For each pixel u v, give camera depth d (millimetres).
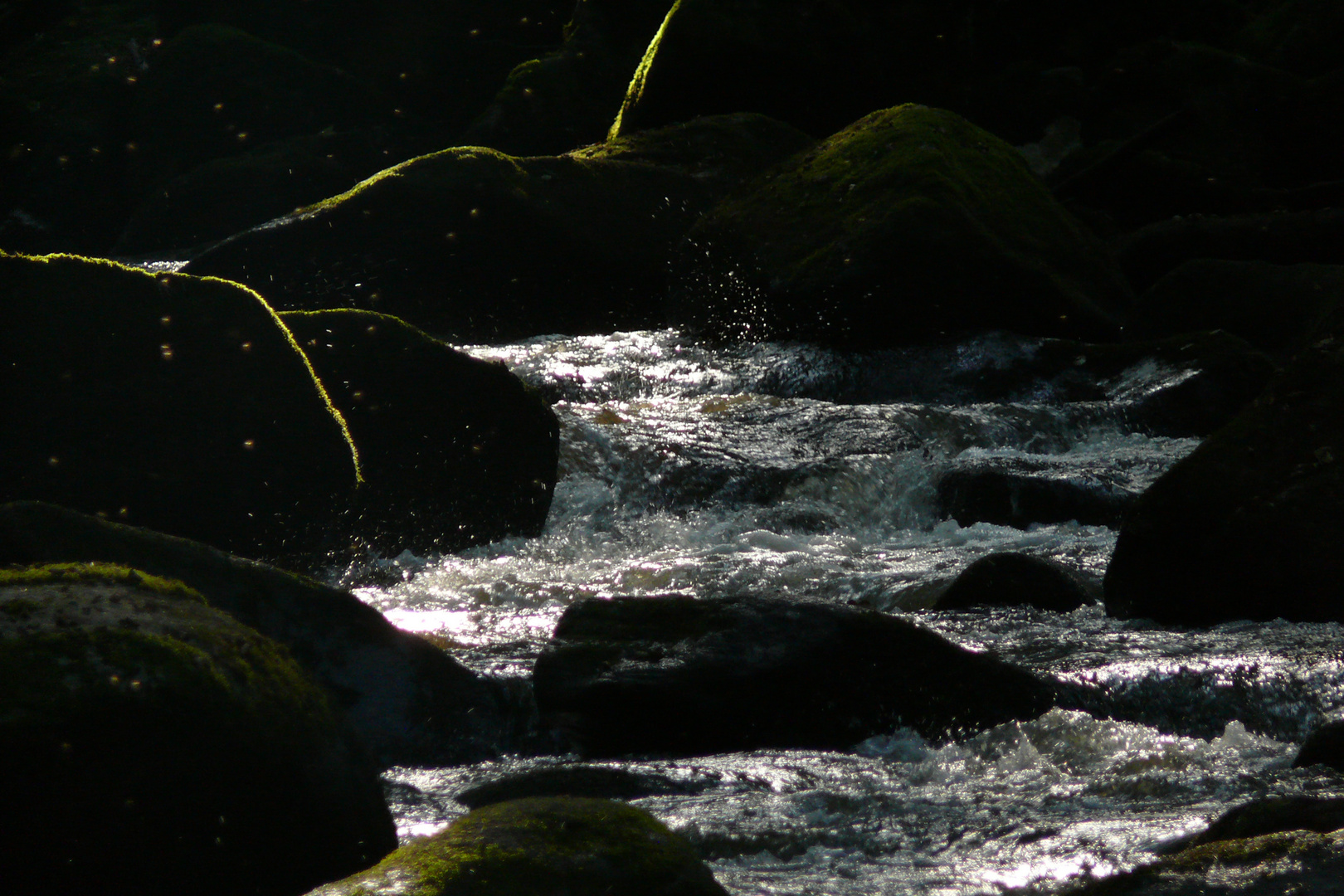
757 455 35688
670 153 65500
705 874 7234
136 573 8297
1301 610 20266
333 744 8102
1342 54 86250
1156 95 83625
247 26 99312
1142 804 11648
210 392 23703
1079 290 53188
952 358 48125
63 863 6875
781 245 53500
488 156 57656
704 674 15023
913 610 23406
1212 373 43125
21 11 109000
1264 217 62750
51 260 23062
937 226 50562
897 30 77125
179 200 84500
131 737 7098
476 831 7199
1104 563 27188
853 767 13680
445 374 29703
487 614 23625
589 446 34312
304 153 87125
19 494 22250
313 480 24641
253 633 8242
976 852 10266
